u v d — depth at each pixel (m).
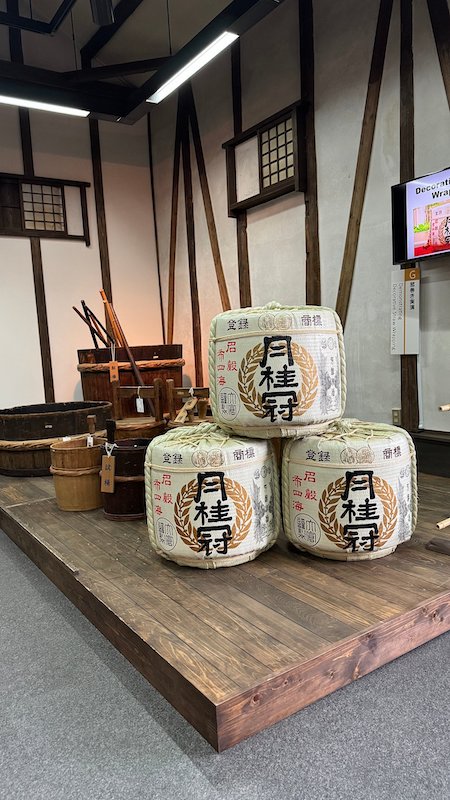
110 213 6.86
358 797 1.33
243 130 5.40
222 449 2.15
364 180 4.15
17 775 1.46
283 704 1.57
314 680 1.63
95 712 1.69
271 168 5.07
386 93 3.93
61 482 3.15
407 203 3.73
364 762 1.43
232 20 3.82
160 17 5.64
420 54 3.67
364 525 2.17
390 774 1.39
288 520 2.34
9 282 6.26
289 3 4.69
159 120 6.80
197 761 1.47
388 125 3.94
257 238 5.38
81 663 1.97
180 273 6.77
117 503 2.96
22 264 6.32
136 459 2.91
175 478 2.18
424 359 3.87
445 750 1.46
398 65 3.82
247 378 2.22
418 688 1.71
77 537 2.73
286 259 5.05
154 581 2.17
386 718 1.58
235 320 2.25
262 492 2.27
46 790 1.41
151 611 1.93
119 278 6.96
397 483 2.21
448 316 3.68
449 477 3.66
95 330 5.61
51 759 1.51
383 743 1.49
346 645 1.69
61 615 2.34
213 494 2.15
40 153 6.36
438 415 3.82
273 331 2.18
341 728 1.55
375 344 4.21
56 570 2.52
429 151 3.68
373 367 4.25
